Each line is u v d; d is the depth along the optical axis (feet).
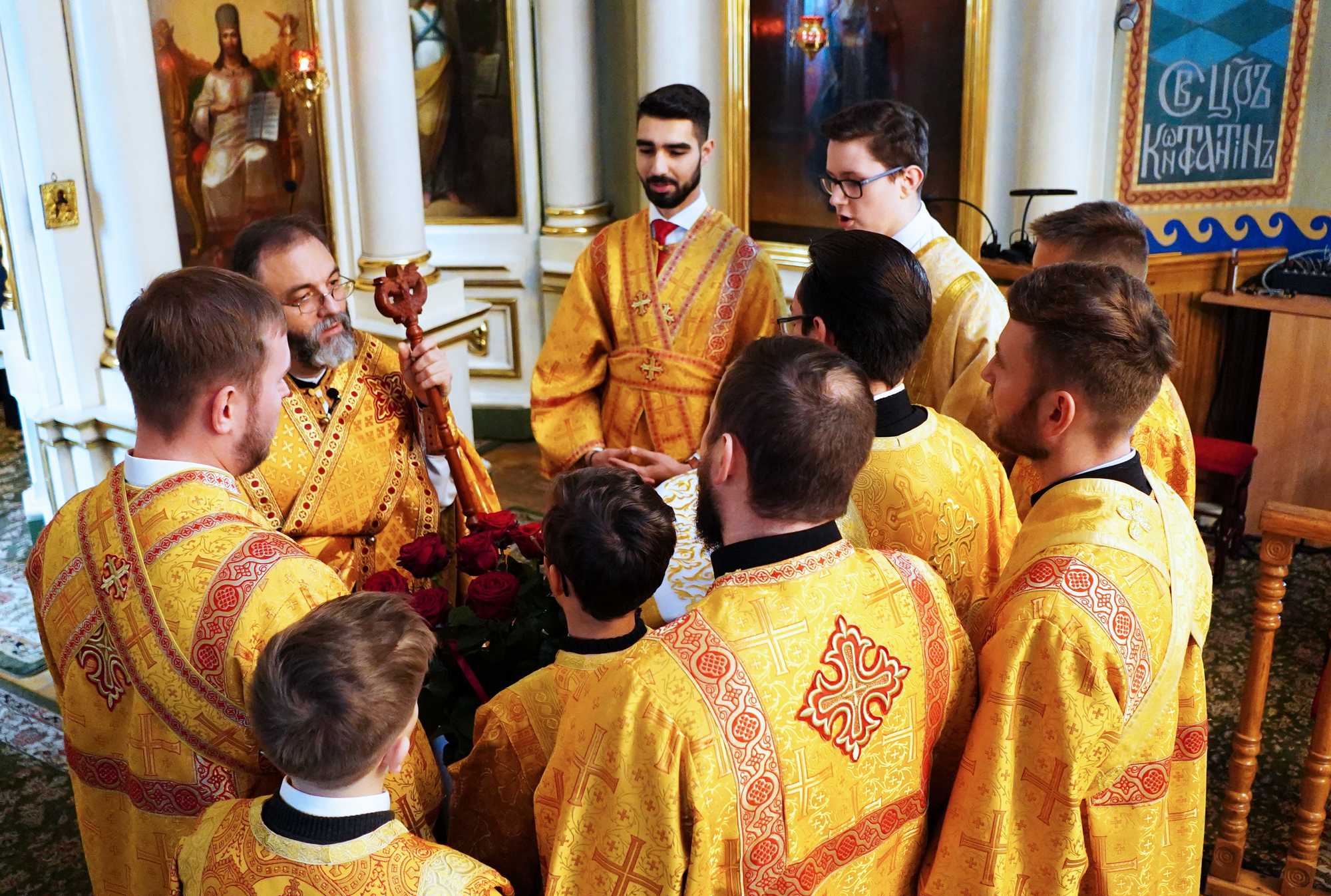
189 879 3.91
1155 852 4.38
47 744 10.39
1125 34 14.39
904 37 15.08
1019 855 4.17
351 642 3.63
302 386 6.91
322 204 13.67
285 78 12.95
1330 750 7.61
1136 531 4.28
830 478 3.76
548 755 4.36
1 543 14.56
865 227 7.75
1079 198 14.98
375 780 3.80
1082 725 4.02
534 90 17.62
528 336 18.76
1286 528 7.35
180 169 12.26
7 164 11.77
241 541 4.49
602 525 4.19
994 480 5.57
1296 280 14.19
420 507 7.42
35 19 11.02
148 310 4.49
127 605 4.48
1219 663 11.51
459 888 3.76
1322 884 8.27
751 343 4.00
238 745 4.46
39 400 13.15
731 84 16.20
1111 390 4.30
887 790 3.90
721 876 3.58
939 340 7.46
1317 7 14.37
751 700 3.56
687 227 9.01
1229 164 14.99
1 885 8.59
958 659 4.17
